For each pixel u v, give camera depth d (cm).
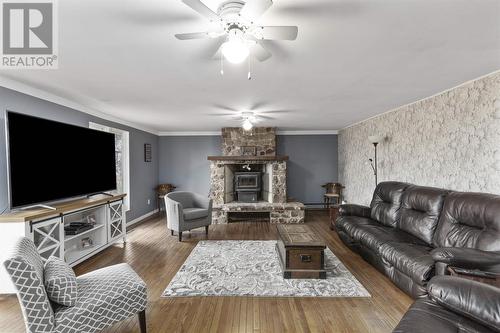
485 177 287
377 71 270
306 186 721
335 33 192
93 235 393
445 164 343
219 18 153
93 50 216
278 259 364
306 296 265
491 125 279
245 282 295
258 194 668
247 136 659
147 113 479
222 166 623
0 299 258
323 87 325
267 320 225
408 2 155
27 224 254
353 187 624
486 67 262
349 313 235
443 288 152
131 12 162
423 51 223
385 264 300
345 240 411
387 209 387
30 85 311
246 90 336
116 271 219
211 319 227
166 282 296
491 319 129
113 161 433
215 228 539
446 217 285
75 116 405
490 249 225
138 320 223
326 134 721
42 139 302
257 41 176
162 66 251
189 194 536
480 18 172
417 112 397
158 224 575
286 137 720
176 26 180
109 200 396
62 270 187
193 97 368
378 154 511
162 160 727
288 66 254
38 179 296
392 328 213
